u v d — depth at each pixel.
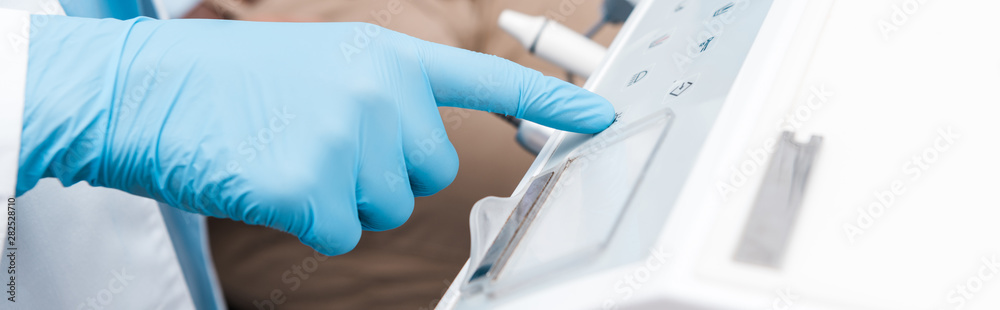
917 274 0.18
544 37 0.52
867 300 0.17
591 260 0.22
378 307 0.71
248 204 0.35
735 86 0.25
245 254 0.72
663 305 0.18
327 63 0.39
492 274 0.26
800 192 0.20
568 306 0.21
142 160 0.37
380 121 0.40
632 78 0.37
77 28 0.39
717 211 0.20
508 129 0.66
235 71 0.38
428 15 0.78
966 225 0.19
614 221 0.23
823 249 0.18
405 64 0.42
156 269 0.64
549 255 0.24
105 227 0.57
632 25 0.45
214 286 0.73
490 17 0.84
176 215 0.68
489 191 0.66
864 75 0.25
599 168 0.29
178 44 0.39
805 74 0.25
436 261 0.69
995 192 0.19
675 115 0.28
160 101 0.37
